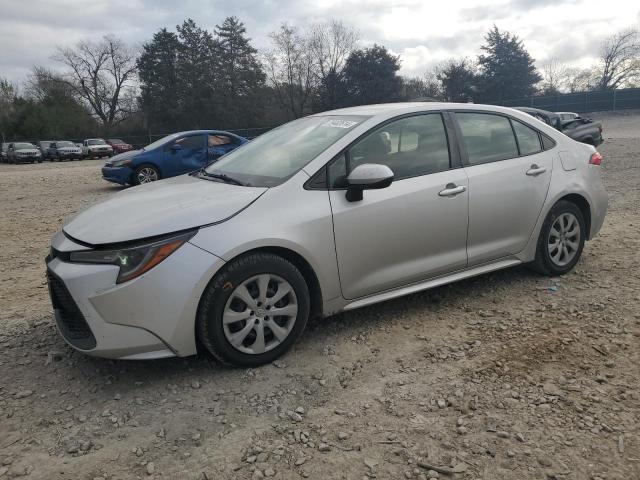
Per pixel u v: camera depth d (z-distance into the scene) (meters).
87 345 3.13
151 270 3.05
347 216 3.62
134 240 3.07
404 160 3.99
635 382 3.15
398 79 59.97
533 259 4.73
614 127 36.50
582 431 2.72
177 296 3.08
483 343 3.69
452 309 4.29
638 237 6.20
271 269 3.35
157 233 3.10
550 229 4.73
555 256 4.86
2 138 54.53
